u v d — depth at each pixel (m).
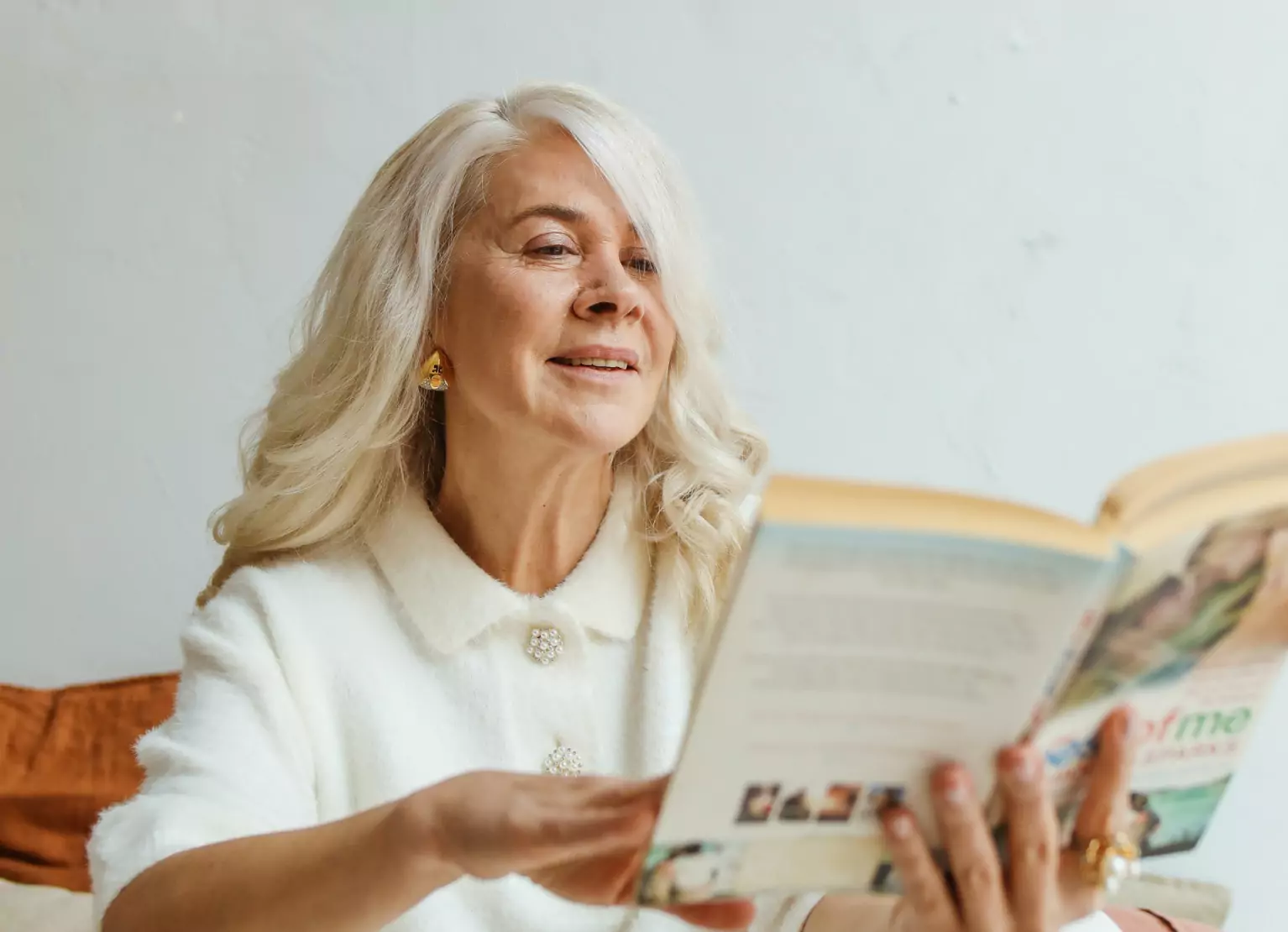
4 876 1.30
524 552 1.08
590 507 1.10
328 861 0.72
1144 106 1.58
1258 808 1.56
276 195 1.56
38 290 1.55
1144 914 1.14
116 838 0.84
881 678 0.62
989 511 0.59
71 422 1.57
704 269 1.12
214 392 1.58
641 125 1.07
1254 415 1.60
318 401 1.09
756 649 0.59
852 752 0.66
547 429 0.99
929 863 0.70
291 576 1.05
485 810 0.68
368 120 1.56
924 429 1.61
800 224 1.58
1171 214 1.59
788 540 0.56
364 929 0.73
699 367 1.13
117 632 1.60
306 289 1.58
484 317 0.99
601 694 1.08
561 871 0.78
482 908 0.98
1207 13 1.57
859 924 0.97
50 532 1.58
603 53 1.56
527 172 1.01
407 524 1.07
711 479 1.14
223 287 1.57
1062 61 1.58
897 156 1.58
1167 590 0.64
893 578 0.58
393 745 0.99
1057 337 1.60
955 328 1.60
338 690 1.01
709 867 0.69
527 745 1.03
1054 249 1.59
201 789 0.87
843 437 1.60
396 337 1.04
